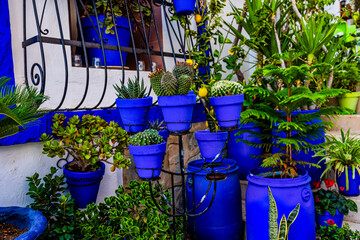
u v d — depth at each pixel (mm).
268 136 1879
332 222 1950
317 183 2250
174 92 1055
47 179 1410
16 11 1548
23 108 1047
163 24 2604
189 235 2154
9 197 1396
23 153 1447
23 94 1065
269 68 1682
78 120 1449
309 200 1627
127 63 2818
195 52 2412
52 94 1711
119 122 1792
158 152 1070
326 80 3014
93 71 1927
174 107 1061
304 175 1675
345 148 2154
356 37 3350
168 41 2656
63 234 1328
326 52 2654
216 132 1285
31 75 1507
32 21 1635
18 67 1552
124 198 1581
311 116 1778
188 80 1058
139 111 1186
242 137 2479
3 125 1018
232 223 2004
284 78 1695
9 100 1009
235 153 2535
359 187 2182
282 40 2873
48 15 1730
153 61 2680
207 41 2545
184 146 2529
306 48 2457
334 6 4215
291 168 1686
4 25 1455
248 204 1741
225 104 1108
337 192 2191
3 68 1447
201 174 1961
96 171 1406
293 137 1820
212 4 2570
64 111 1573
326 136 2348
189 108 1094
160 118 2025
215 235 1977
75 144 1470
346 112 1746
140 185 1711
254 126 2213
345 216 2189
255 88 1694
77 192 1421
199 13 2537
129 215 1557
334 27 2355
